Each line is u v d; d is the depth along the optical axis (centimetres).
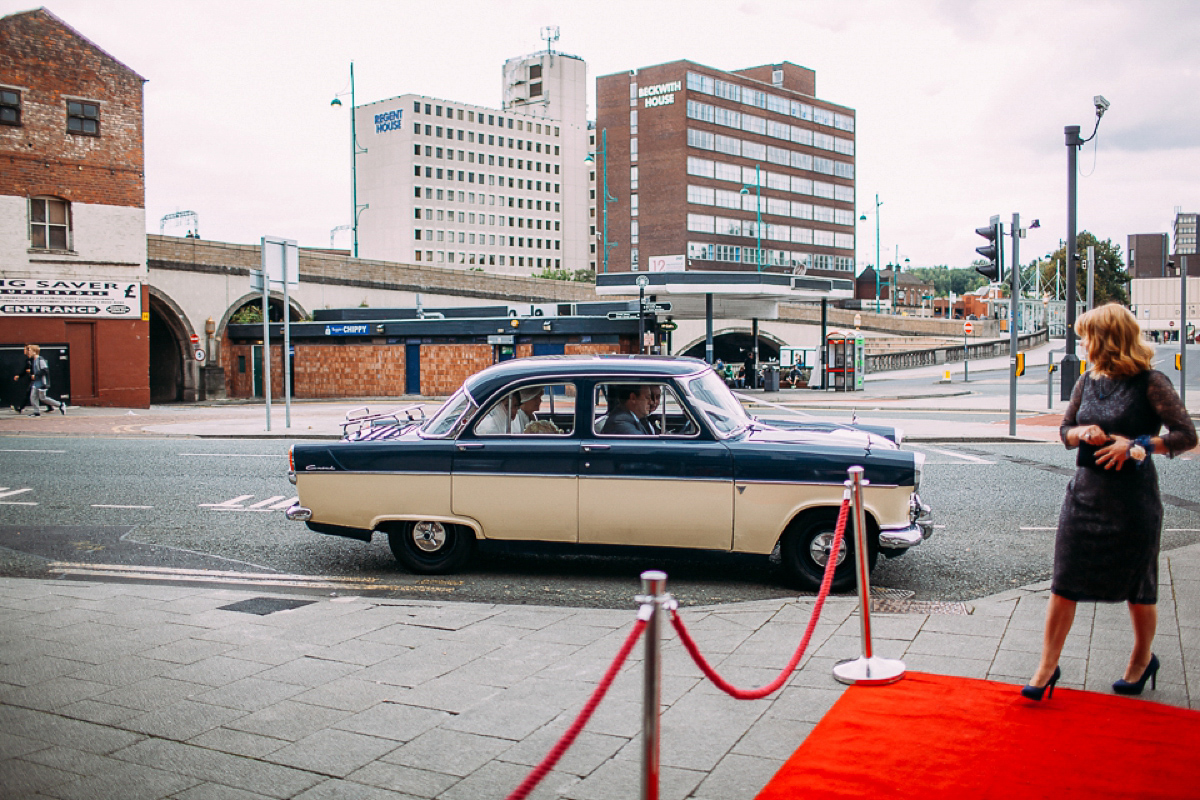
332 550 800
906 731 366
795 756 347
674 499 644
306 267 4312
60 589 646
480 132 13650
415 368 3747
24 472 1245
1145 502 381
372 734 378
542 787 328
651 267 7269
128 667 467
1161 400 374
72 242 2928
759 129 9325
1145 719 374
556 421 688
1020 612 539
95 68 2944
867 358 5400
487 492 674
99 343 2978
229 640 514
